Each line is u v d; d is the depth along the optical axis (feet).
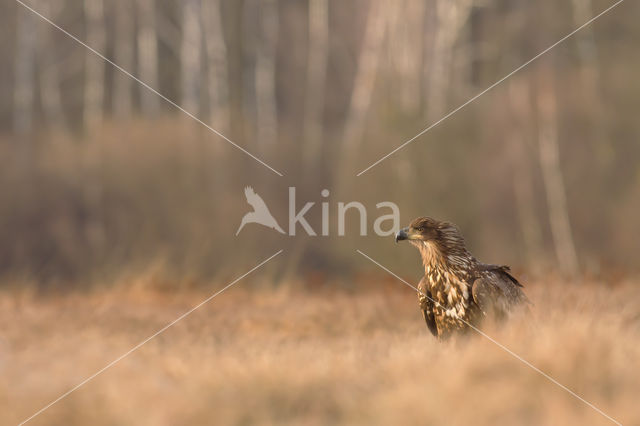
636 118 199.11
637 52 207.00
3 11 212.84
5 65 210.79
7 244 161.27
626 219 181.78
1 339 55.83
